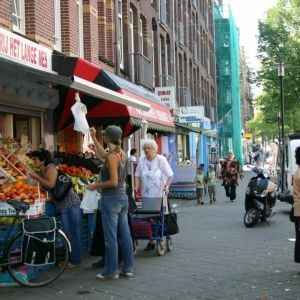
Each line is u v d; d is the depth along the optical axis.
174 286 6.97
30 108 11.59
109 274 7.36
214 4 56.56
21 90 10.60
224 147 56.81
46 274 7.40
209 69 49.03
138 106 11.09
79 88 8.49
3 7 10.57
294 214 7.65
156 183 9.19
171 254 9.34
